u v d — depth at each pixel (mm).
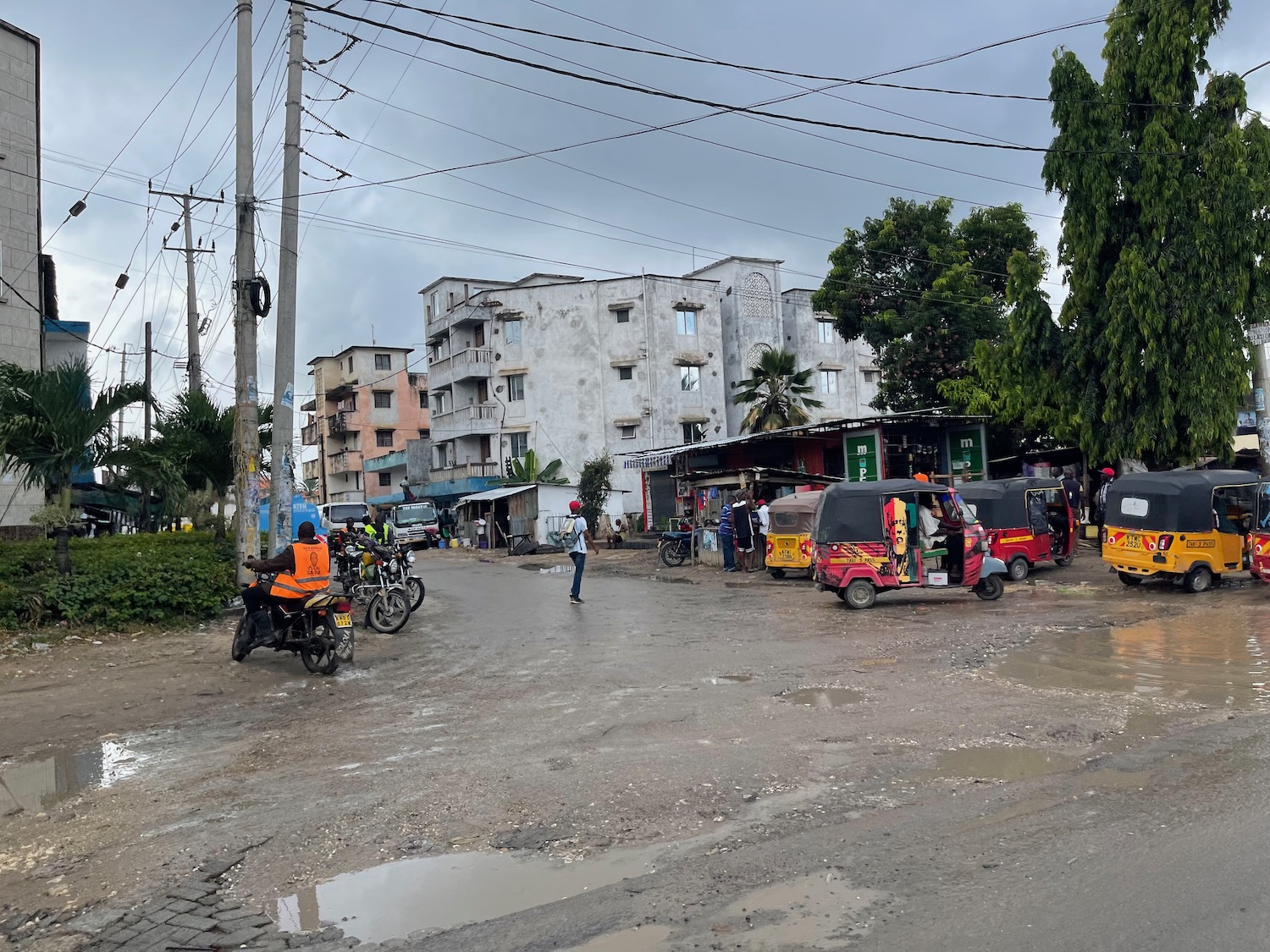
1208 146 18359
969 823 4809
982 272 29516
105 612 12992
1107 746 6090
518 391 47156
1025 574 16938
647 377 45844
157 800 6004
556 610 15805
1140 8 18938
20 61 20062
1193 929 3545
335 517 39094
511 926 3928
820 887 4125
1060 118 19797
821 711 7496
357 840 5031
